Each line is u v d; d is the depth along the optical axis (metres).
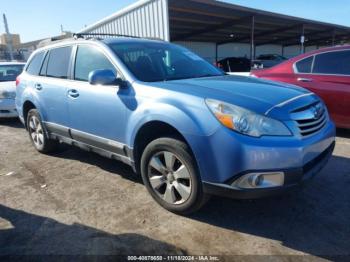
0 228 2.96
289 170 2.54
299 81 5.65
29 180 4.11
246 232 2.79
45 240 2.75
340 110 5.24
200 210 3.16
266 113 2.57
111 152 3.67
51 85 4.41
